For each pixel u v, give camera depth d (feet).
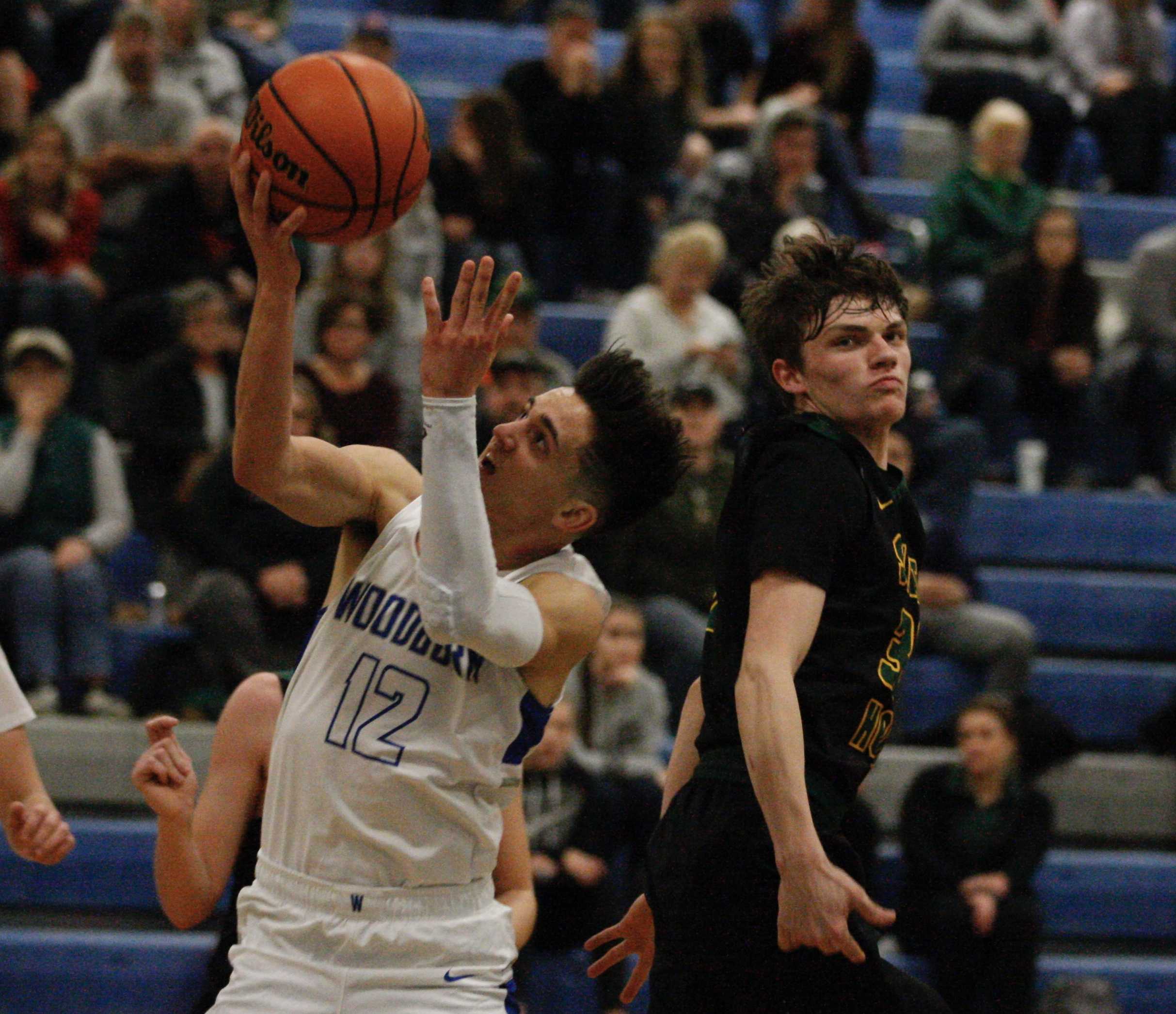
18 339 58.13
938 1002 23.26
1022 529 69.31
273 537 55.62
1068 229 71.20
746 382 66.33
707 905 22.70
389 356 62.54
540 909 49.52
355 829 21.85
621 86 77.92
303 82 21.71
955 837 52.70
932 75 90.33
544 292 76.33
